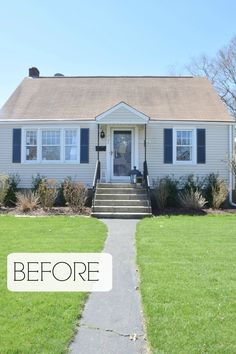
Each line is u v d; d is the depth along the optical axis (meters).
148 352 4.40
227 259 8.45
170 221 14.34
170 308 5.50
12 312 5.34
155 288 6.39
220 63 42.69
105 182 19.55
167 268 7.67
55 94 22.41
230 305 5.62
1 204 18.30
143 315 5.46
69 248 9.34
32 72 24.92
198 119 19.69
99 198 16.88
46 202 17.33
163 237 11.05
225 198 18.62
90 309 5.71
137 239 10.77
